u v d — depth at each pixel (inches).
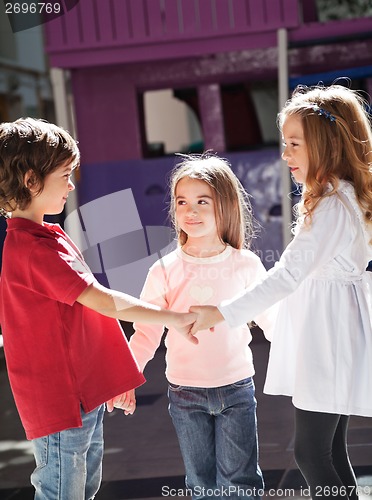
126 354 104.3
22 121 102.6
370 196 108.4
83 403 99.7
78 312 100.5
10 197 99.9
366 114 122.7
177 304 113.9
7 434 183.6
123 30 249.1
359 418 170.9
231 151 268.1
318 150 107.0
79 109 268.8
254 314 103.7
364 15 248.7
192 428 112.6
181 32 247.6
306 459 106.7
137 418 184.9
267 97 264.4
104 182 271.3
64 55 255.0
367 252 109.7
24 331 99.5
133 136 269.0
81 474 101.3
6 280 100.3
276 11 242.4
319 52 251.9
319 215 104.9
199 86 264.5
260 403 188.5
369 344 105.8
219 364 110.7
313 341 105.6
